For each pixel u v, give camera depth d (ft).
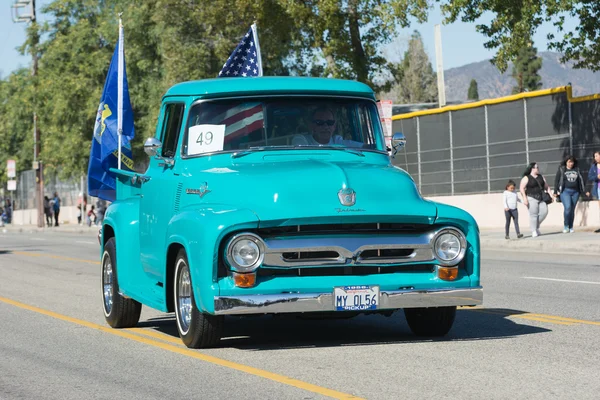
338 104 35.78
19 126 288.10
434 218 31.30
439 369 28.60
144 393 26.63
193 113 35.40
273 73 172.86
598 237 93.25
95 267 80.53
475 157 124.88
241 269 30.04
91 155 49.26
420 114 134.00
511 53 101.04
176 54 165.48
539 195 98.27
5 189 322.96
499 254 86.94
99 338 37.99
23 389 27.86
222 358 31.58
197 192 32.94
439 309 34.24
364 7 131.75
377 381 27.07
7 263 87.56
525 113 116.06
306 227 30.53
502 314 41.83
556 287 53.93
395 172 32.71
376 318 41.55
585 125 108.06
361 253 30.68
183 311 33.60
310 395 25.50
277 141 34.73
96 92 202.08
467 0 102.47
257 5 132.46
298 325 39.50
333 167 32.12
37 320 44.39
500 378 27.07
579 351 31.53
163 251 34.65
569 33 102.37
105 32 201.46
